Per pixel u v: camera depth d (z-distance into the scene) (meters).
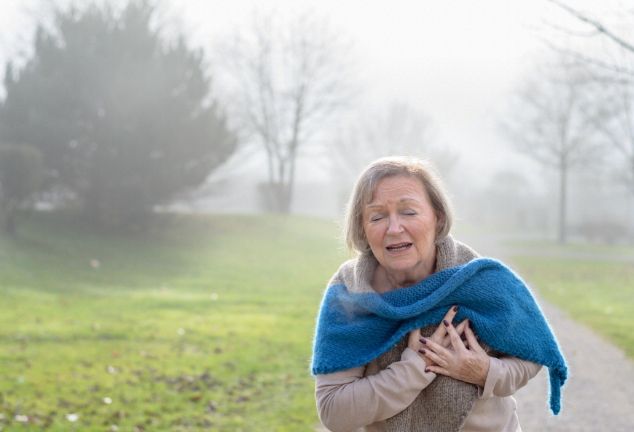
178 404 5.93
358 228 2.08
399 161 2.04
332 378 1.97
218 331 9.55
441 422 1.91
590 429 5.52
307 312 11.81
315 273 18.89
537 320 1.97
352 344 1.97
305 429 5.33
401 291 1.97
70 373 6.88
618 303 13.42
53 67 20.45
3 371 6.81
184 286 15.05
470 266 1.95
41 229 19.95
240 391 6.44
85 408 5.69
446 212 2.03
